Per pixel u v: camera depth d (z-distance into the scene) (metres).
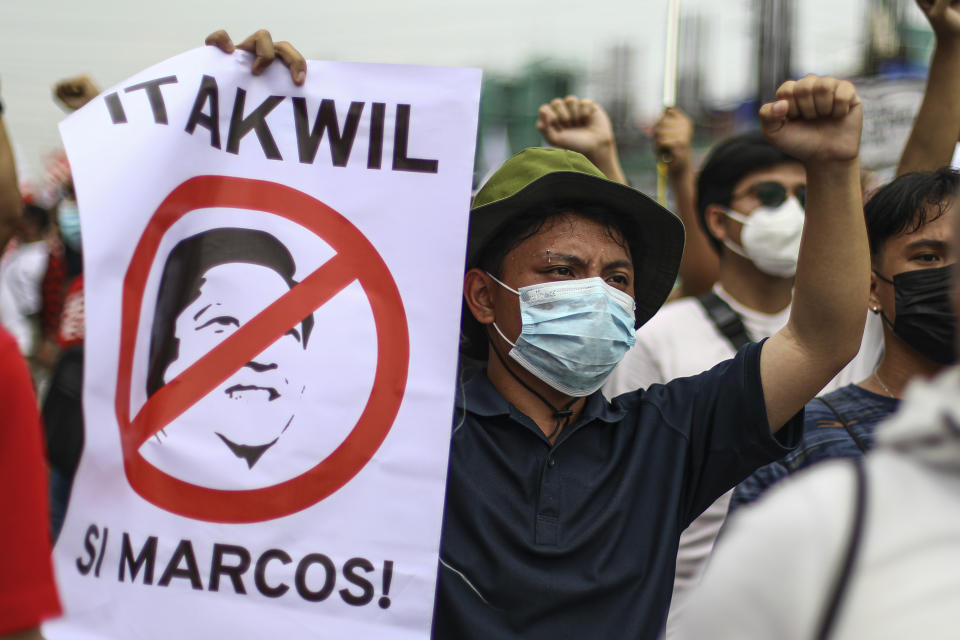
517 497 3.70
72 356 4.49
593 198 3.99
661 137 7.54
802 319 3.77
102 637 3.51
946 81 5.74
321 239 3.67
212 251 3.69
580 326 3.83
